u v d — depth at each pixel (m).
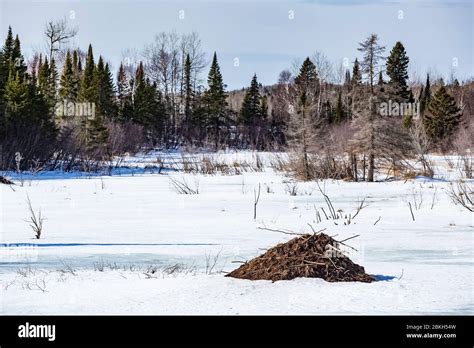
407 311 10.09
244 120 133.88
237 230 23.22
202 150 103.06
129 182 52.09
